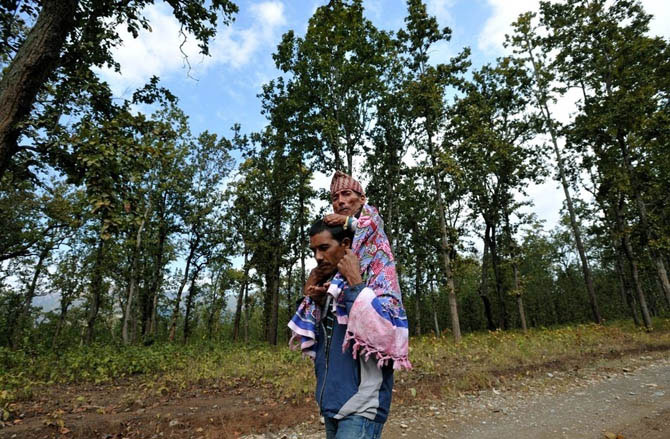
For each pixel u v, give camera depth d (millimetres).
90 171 6516
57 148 6645
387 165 21969
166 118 24703
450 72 17031
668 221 21781
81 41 8320
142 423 5289
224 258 29062
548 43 21016
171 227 28250
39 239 23203
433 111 17000
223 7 9086
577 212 25562
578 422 4902
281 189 26156
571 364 8578
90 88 8156
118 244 24562
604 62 18438
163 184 24172
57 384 8367
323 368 1533
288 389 6547
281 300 40406
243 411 5598
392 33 19312
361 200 1975
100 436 4969
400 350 1366
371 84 19844
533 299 49250
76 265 32812
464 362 8930
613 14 18734
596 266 50125
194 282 30828
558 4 20172
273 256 26250
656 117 16250
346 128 20281
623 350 10438
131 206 7234
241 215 27312
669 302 17938
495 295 44375
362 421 1330
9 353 12289
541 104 22078
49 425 5188
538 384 6980
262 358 10758
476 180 22766
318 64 19188
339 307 1460
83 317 40250
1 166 6082
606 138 17812
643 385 6699
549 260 47094
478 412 5449
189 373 8820
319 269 1625
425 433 4684
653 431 4430
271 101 21359
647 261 20875
